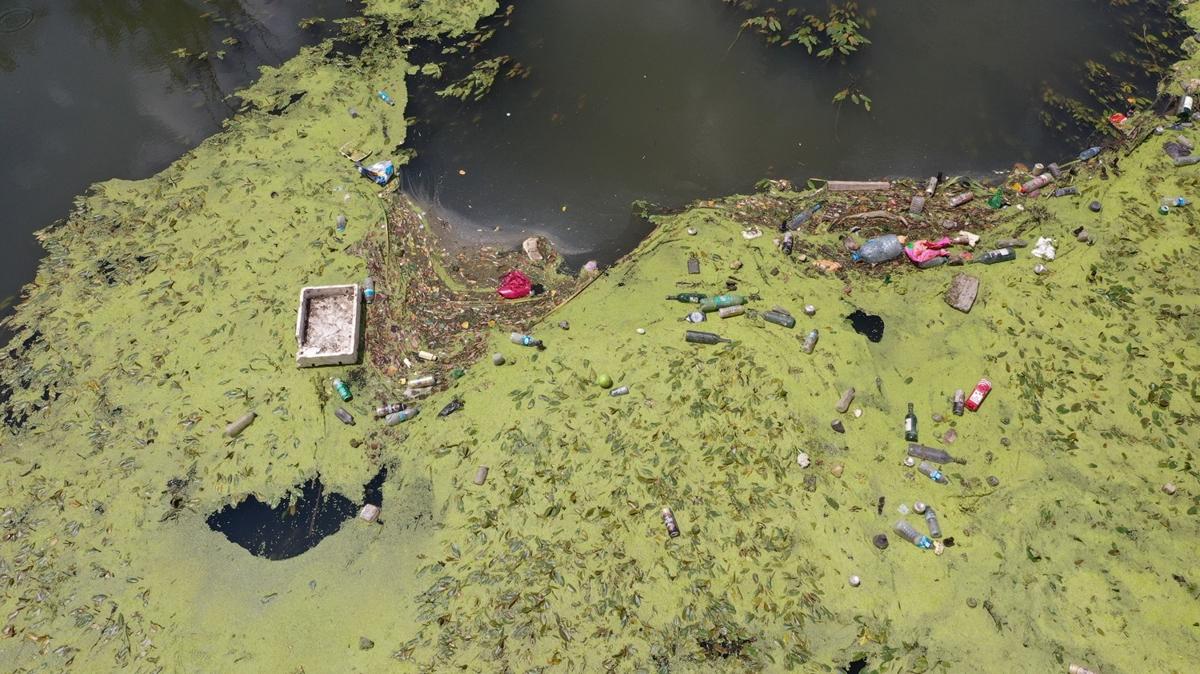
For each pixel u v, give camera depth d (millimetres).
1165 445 6887
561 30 11211
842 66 10562
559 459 7062
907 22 11031
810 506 6703
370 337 8008
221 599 6551
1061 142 9602
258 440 7363
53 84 10938
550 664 6047
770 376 7453
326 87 10523
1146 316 7723
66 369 7902
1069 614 6125
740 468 6918
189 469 7215
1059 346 7559
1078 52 10562
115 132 10219
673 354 7684
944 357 7566
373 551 6727
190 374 7793
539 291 8477
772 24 10938
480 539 6684
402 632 6281
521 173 9633
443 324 8156
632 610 6242
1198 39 10570
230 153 9789
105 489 7133
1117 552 6395
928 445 7031
